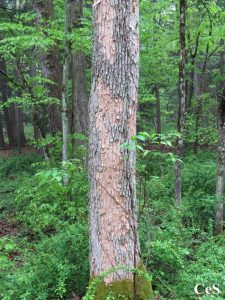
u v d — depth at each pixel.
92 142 4.38
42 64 9.40
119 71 4.25
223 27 11.61
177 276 5.28
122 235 4.36
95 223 4.41
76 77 11.39
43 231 7.28
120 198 4.33
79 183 6.39
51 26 8.27
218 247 6.31
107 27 4.23
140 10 11.90
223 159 7.81
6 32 8.47
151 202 6.99
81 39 7.58
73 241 5.27
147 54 13.04
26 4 14.82
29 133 33.62
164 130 21.36
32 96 8.47
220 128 7.79
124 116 4.30
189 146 14.43
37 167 14.93
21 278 4.73
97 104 4.30
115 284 4.34
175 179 8.22
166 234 6.07
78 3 9.64
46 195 6.49
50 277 4.99
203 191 8.93
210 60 17.84
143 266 4.67
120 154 4.30
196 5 13.65
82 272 5.03
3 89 23.08
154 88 17.61
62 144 8.22
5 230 8.48
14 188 12.22
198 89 17.00
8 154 22.45
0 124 26.06
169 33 13.74
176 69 13.73
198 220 7.89
